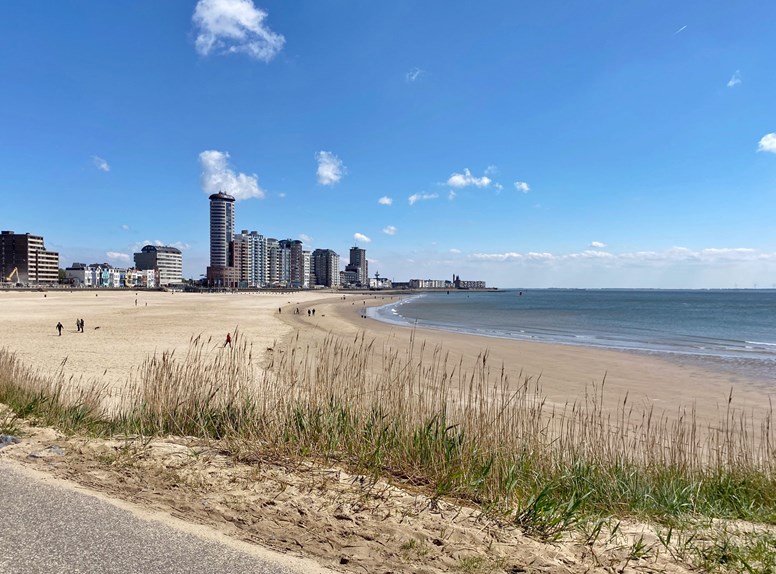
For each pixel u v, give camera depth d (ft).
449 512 11.26
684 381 58.59
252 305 268.82
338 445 15.74
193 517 10.01
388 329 131.75
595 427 20.83
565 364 71.67
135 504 10.49
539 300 478.59
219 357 23.59
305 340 90.68
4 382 25.40
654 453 18.83
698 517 12.87
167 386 20.35
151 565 8.00
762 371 66.28
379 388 19.52
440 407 17.83
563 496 13.57
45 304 247.70
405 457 14.75
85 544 8.61
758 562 9.87
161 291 610.65
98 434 17.92
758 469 17.67
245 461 13.93
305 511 10.68
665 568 9.50
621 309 285.64
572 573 8.91
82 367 55.16
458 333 124.98
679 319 193.98
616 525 11.10
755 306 323.37
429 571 8.54
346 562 8.64
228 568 8.03
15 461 13.20
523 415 19.12
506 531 10.52
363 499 11.52
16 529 9.09
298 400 17.83
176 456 14.03
